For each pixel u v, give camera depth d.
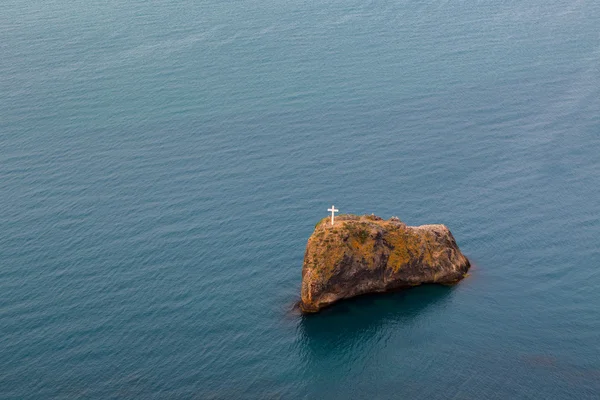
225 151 136.62
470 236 111.06
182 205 120.88
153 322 95.75
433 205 118.75
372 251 97.94
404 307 96.56
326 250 96.31
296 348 90.56
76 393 84.81
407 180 125.62
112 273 105.38
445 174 127.00
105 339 93.12
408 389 83.94
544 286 99.94
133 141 141.38
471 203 119.00
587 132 138.25
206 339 92.50
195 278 103.62
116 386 85.62
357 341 91.38
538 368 85.56
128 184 127.56
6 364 89.81
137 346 91.81
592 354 87.44
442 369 86.50
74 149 139.38
